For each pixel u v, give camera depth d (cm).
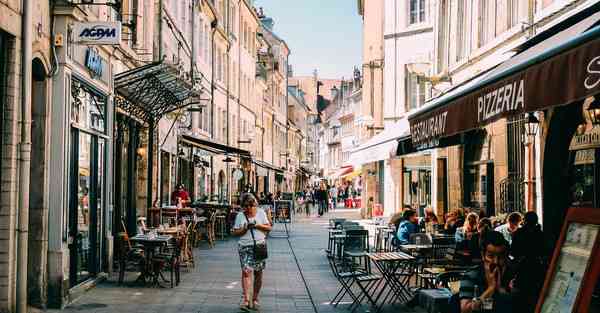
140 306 1089
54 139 1041
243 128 4819
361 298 1212
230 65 4231
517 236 966
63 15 1038
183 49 2700
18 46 915
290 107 8900
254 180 5412
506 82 586
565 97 496
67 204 1073
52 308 1034
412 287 1263
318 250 2166
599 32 462
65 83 1048
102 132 1336
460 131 693
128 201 1711
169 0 2322
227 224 2662
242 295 1219
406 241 1472
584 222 445
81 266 1207
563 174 1219
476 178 1883
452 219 1551
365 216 3959
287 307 1130
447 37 2253
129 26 1566
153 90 1591
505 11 1678
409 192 3100
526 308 641
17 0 903
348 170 6394
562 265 462
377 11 3809
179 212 1995
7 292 899
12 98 906
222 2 3984
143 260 1319
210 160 3609
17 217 924
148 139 1938
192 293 1239
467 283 677
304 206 5722
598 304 471
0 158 904
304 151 10469
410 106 3167
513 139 1584
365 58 3866
